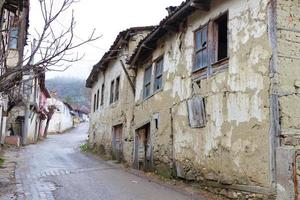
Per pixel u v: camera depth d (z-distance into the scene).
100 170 14.12
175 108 11.94
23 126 27.88
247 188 8.00
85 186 10.33
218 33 10.30
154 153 13.46
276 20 7.76
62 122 54.06
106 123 21.41
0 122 19.30
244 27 8.61
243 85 8.42
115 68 20.09
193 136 10.55
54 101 51.19
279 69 7.61
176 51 12.23
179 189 10.09
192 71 10.91
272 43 7.71
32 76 5.71
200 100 10.24
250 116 8.11
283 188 7.01
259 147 7.76
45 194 9.02
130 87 17.41
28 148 23.98
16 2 8.62
